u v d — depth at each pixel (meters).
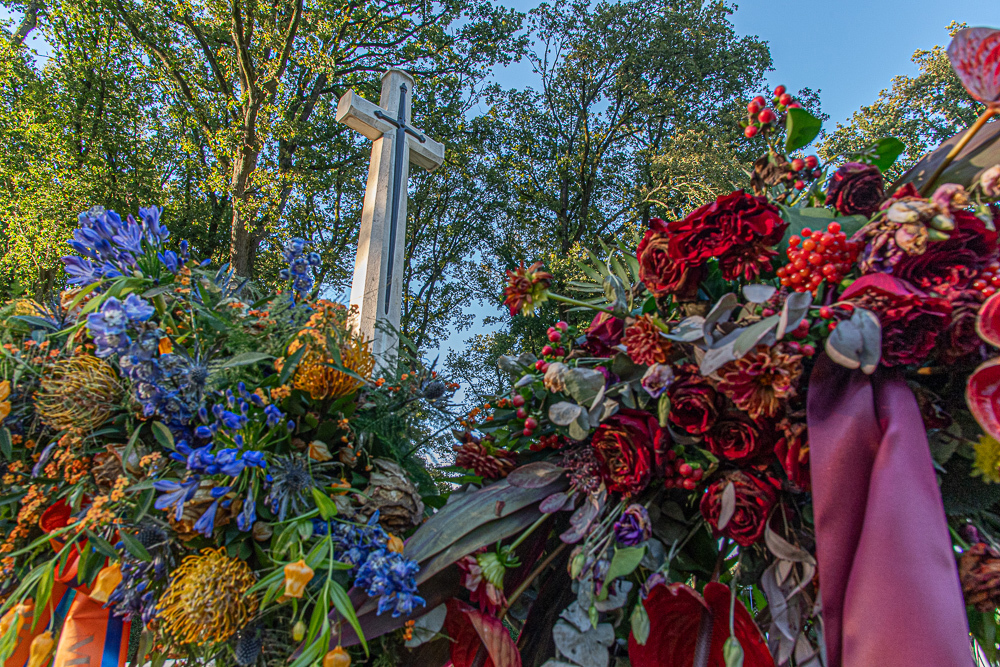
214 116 12.23
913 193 0.96
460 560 1.04
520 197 16.28
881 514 0.79
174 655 1.11
